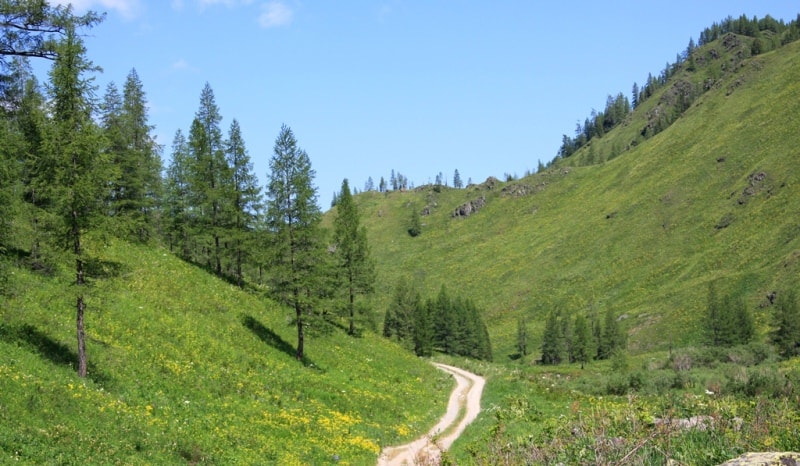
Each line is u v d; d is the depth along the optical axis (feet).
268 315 148.87
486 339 434.71
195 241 176.76
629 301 507.71
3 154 74.43
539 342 490.08
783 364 174.50
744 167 618.44
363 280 209.97
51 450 50.47
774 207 512.22
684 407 48.01
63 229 72.54
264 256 129.80
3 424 51.42
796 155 559.38
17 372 63.72
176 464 59.36
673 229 599.16
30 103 63.82
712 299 357.41
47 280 98.68
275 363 116.67
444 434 99.19
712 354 214.69
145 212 162.20
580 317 413.39
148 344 94.12
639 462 33.53
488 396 135.44
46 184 73.00
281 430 81.05
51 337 79.51
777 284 391.24
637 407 43.70
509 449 42.55
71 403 62.23
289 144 132.67
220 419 77.66
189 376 89.15
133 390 76.13
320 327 134.41
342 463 75.20
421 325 339.77
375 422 100.01
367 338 194.70
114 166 76.18
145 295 115.34
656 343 395.14
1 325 75.20
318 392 105.60
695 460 32.96
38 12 53.01
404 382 149.59
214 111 177.47
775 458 25.63
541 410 99.25
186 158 177.99
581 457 36.52
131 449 58.13
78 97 73.92
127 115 157.07
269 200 132.67
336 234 204.54
